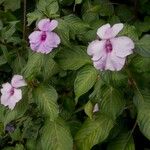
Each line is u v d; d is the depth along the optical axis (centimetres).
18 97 24
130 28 22
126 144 24
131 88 23
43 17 26
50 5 26
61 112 26
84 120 26
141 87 23
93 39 24
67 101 26
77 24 25
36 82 25
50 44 23
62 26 24
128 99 24
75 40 25
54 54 23
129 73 22
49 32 23
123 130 25
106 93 22
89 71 22
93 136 24
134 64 22
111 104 22
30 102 25
